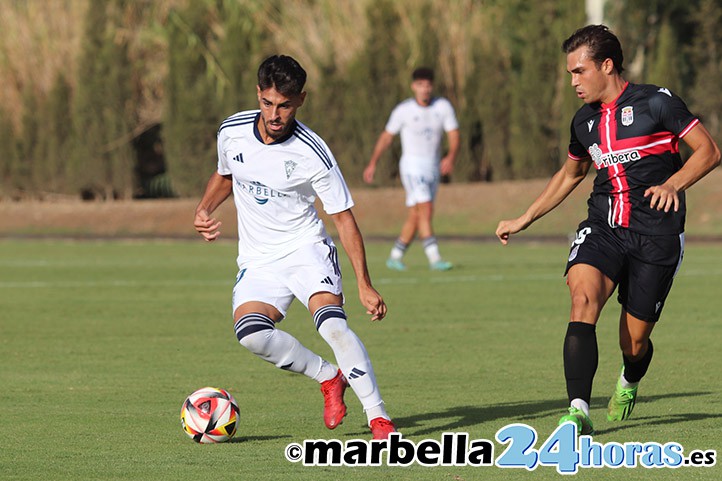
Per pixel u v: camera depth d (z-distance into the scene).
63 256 77.88
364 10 115.50
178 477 19.59
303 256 23.23
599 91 23.19
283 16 118.81
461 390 28.88
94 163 122.06
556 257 73.75
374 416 22.28
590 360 22.16
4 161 124.56
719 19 120.50
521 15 120.75
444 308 47.00
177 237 98.62
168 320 43.81
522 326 41.53
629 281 23.39
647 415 25.56
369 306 22.34
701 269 63.47
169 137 118.81
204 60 118.44
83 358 34.59
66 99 123.44
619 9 118.88
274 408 26.50
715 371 31.89
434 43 113.62
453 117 63.19
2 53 124.38
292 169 22.75
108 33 121.62
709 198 93.94
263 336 22.67
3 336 39.56
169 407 26.59
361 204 103.75
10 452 21.66
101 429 23.94
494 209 99.62
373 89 112.81
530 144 112.12
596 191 23.84
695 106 118.75
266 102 21.84
